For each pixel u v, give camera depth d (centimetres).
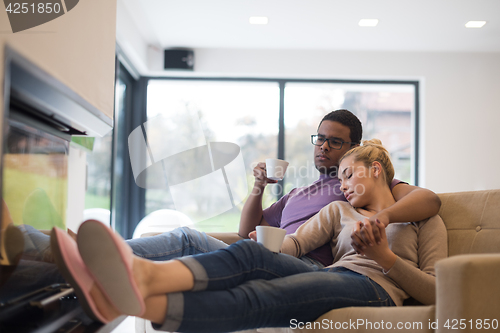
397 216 121
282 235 114
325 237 139
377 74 467
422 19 391
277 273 107
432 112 466
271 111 486
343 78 479
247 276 101
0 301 94
